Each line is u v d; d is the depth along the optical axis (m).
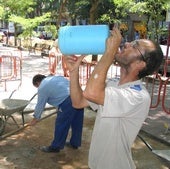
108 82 2.27
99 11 19.36
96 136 2.19
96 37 2.14
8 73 11.74
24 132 6.16
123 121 2.08
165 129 6.51
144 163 5.05
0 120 5.99
